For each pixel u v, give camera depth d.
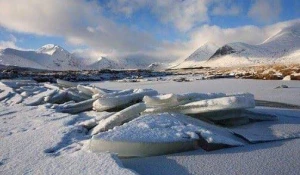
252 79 33.44
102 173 4.06
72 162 4.52
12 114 8.95
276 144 5.85
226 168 4.61
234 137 6.30
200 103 7.24
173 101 7.53
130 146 5.11
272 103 12.68
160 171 4.53
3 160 4.80
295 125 7.45
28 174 4.18
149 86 27.19
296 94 16.00
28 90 13.71
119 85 30.52
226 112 7.36
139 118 6.25
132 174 4.00
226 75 42.53
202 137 5.57
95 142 5.10
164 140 5.25
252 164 4.76
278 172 4.43
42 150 5.25
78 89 12.74
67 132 6.37
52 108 9.89
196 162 4.88
